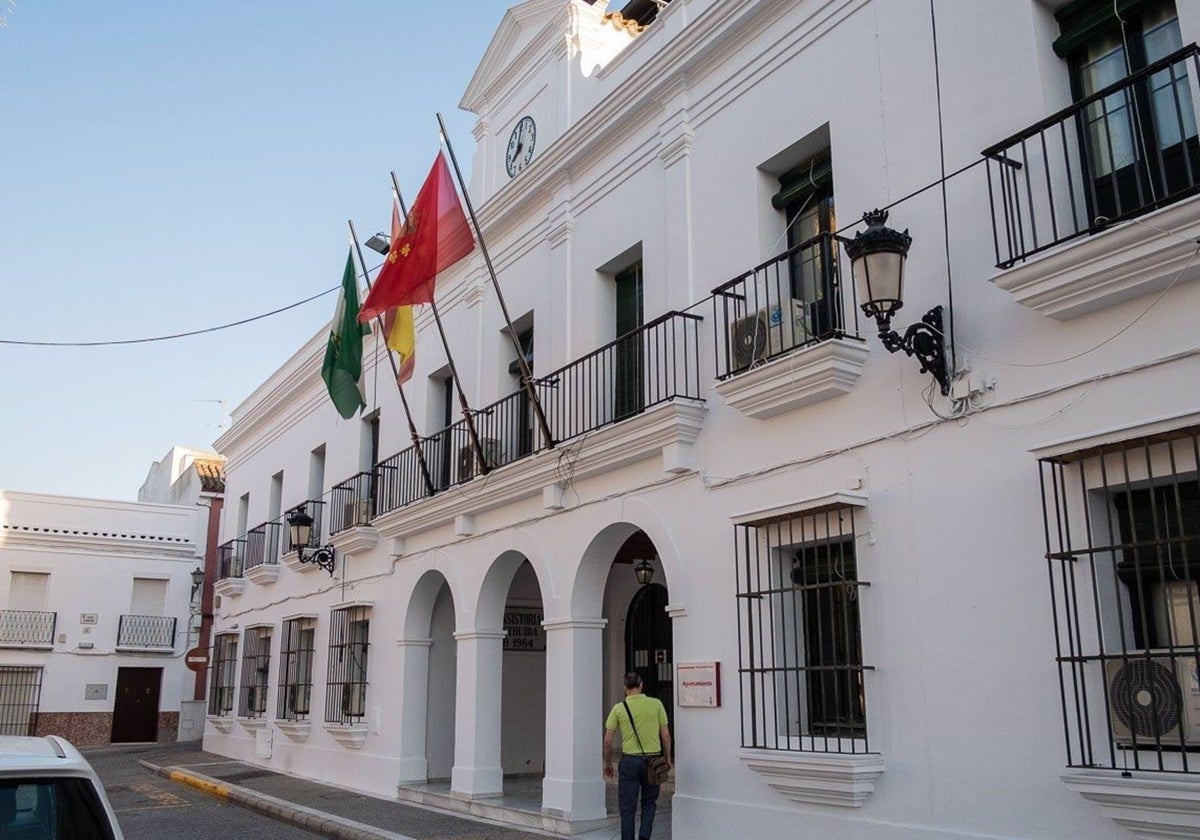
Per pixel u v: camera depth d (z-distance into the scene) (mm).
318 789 15383
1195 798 5242
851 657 7824
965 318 7184
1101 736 6012
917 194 7727
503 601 12891
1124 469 5895
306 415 20641
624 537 10922
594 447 10469
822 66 8859
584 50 12953
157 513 29656
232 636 22391
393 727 14539
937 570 7117
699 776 8867
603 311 11703
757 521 8336
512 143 14289
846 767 7117
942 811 6809
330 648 16750
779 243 9406
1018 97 7133
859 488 7777
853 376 7922
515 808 11414
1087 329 6430
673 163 10484
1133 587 6211
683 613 9328
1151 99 6754
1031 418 6672
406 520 14414
